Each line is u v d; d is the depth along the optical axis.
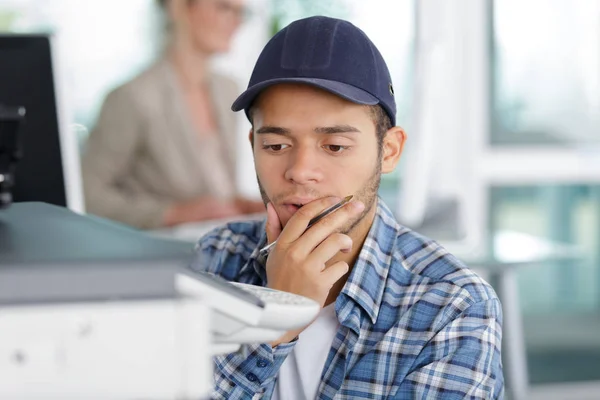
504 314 2.78
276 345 1.07
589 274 3.83
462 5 3.67
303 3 3.56
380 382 1.10
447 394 1.06
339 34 1.08
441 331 1.08
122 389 0.63
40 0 3.34
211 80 3.46
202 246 1.35
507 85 3.77
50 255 0.66
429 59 3.03
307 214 1.06
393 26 3.61
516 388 2.79
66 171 1.36
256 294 0.80
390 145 1.16
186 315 0.64
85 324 0.62
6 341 0.61
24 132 1.33
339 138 1.06
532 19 3.74
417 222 2.88
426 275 1.14
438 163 3.73
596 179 3.86
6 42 1.35
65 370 0.62
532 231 3.84
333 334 1.15
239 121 3.50
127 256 0.66
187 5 3.42
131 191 3.41
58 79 1.37
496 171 3.78
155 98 3.40
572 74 3.79
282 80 1.05
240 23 3.49
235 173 3.50
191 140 3.44
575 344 3.82
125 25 3.41
